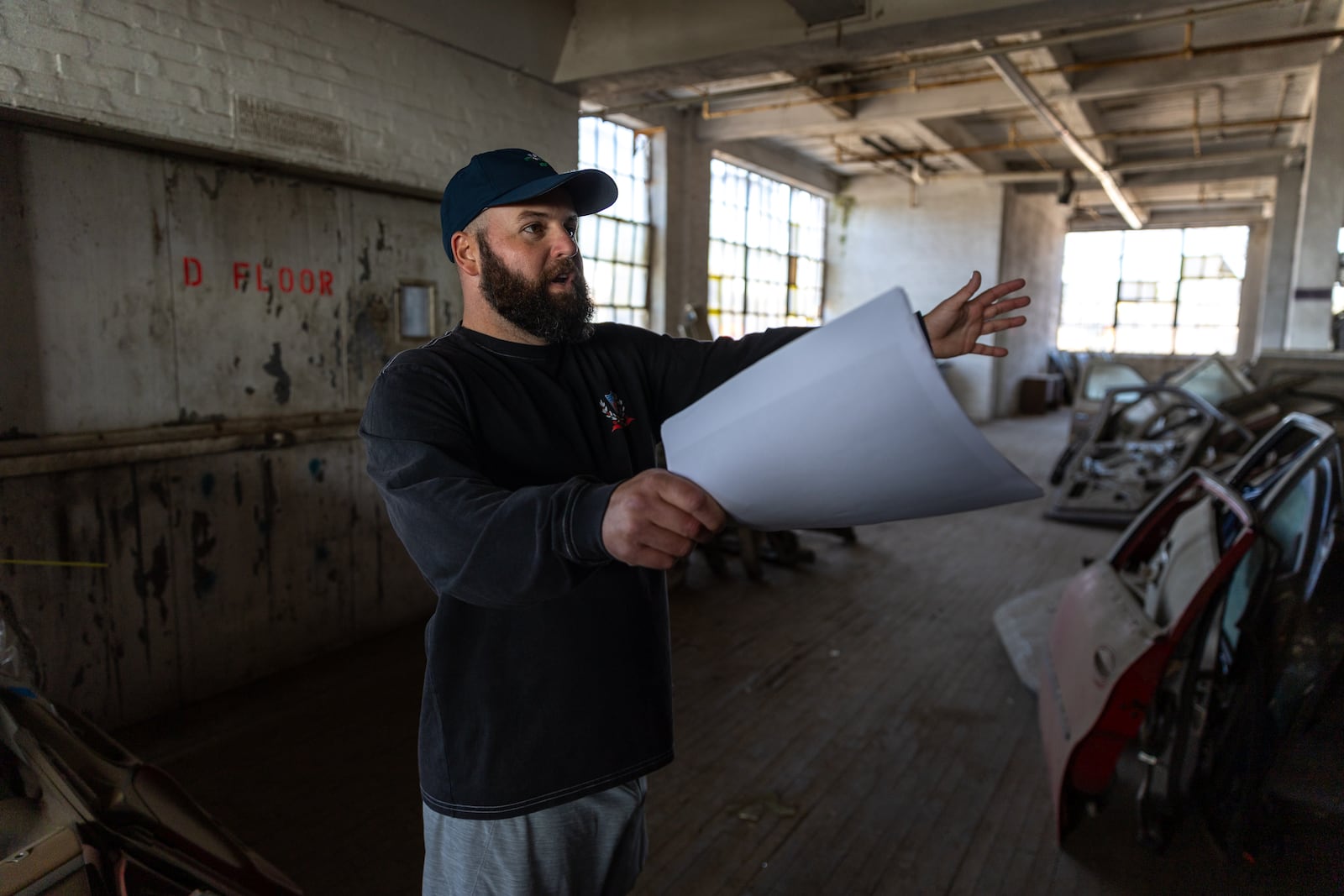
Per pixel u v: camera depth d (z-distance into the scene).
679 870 1.87
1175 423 5.82
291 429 2.88
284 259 2.83
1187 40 5.18
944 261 10.94
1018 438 9.95
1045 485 6.81
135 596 2.51
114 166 2.34
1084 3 2.98
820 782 2.24
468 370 0.94
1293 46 5.77
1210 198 12.99
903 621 3.50
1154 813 1.87
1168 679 1.88
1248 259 14.41
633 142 7.37
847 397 0.54
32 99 2.01
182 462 2.59
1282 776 1.38
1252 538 1.71
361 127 2.87
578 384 1.05
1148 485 5.24
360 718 2.62
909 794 2.18
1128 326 15.66
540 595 0.67
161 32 2.26
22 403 2.20
